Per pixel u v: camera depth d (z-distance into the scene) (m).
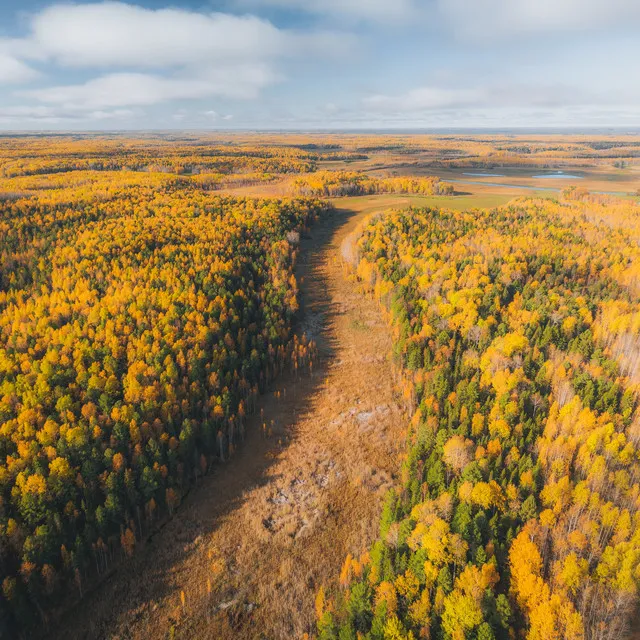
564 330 100.56
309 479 73.69
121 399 77.44
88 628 53.41
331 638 49.03
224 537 64.38
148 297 104.38
